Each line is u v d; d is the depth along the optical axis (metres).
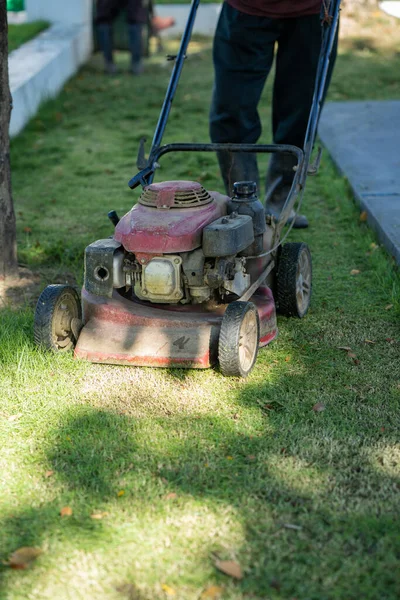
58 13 15.73
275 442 3.59
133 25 13.76
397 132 9.20
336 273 5.71
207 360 4.12
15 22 16.44
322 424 3.74
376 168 7.87
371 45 15.84
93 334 4.31
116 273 4.19
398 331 4.75
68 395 4.02
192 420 3.79
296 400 3.96
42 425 3.76
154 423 3.76
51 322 4.23
